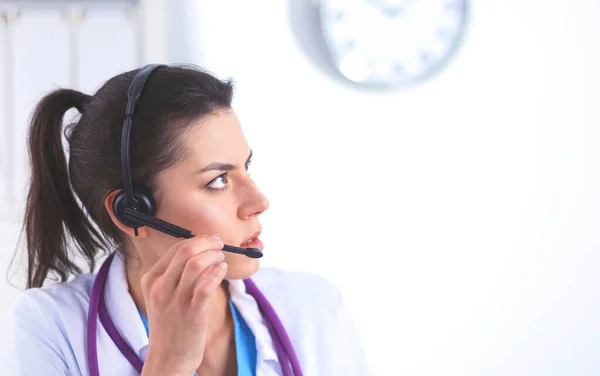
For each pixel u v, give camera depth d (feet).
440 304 6.59
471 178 6.57
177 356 2.58
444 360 6.61
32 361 3.10
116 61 7.02
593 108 6.57
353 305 6.54
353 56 6.45
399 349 6.58
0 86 6.90
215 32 6.36
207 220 2.82
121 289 3.25
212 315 3.31
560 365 6.65
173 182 2.82
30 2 6.88
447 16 6.46
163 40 6.30
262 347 3.27
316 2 6.42
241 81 6.39
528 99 6.55
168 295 2.55
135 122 2.83
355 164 6.51
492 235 6.60
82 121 3.10
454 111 6.54
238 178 2.91
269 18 6.41
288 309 3.60
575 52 6.55
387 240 6.55
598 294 6.64
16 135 6.94
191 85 2.86
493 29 6.52
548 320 6.64
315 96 6.46
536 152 6.57
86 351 3.15
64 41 6.96
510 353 6.63
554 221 6.61
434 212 6.56
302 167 6.47
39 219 3.46
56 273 3.65
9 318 3.27
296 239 6.49
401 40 6.46
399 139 6.52
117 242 3.25
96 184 3.02
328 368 3.50
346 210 6.52
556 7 6.52
